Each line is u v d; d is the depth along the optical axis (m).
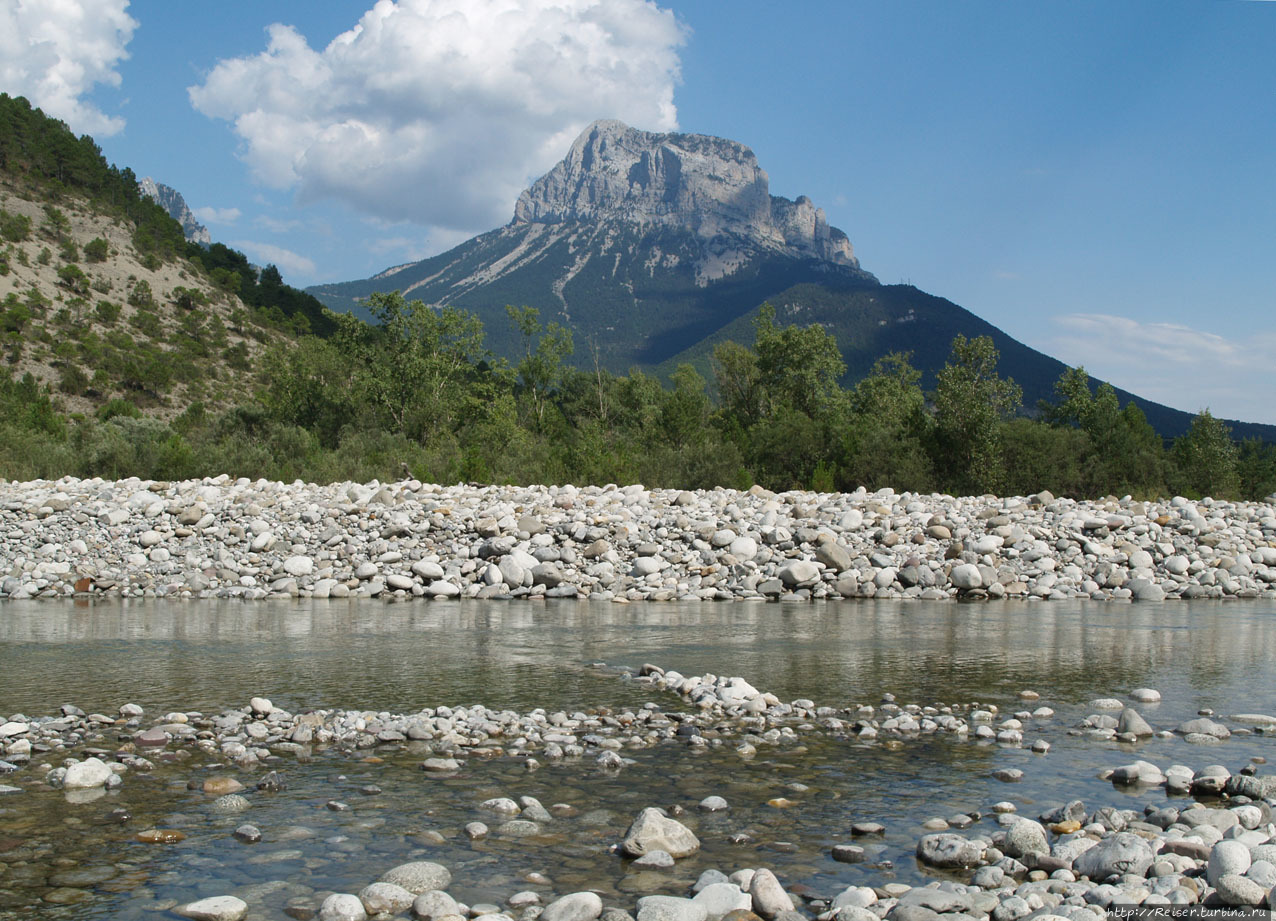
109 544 17.28
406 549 17.09
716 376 61.09
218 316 107.00
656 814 4.50
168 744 6.32
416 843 4.46
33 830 4.61
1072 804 4.86
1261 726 6.83
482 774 5.62
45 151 124.88
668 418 39.25
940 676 8.73
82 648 10.20
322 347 52.25
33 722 6.70
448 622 12.53
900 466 31.12
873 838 4.57
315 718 6.76
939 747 6.28
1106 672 8.95
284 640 10.85
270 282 134.00
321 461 31.77
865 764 5.85
